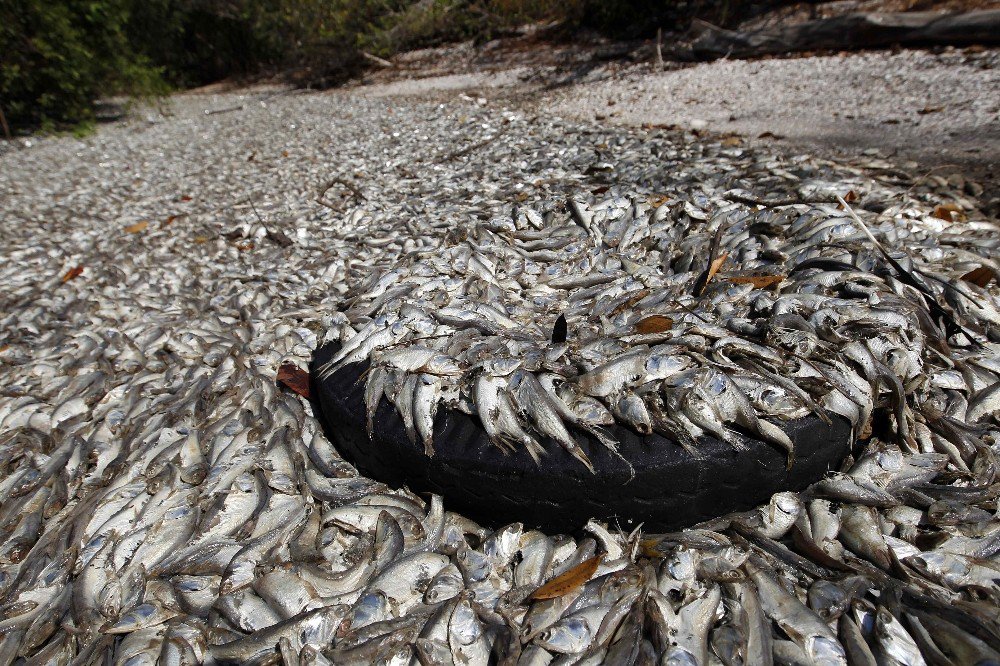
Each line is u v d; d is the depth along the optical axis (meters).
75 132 3.28
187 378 0.87
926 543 0.48
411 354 0.64
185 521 0.60
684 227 0.95
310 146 2.44
